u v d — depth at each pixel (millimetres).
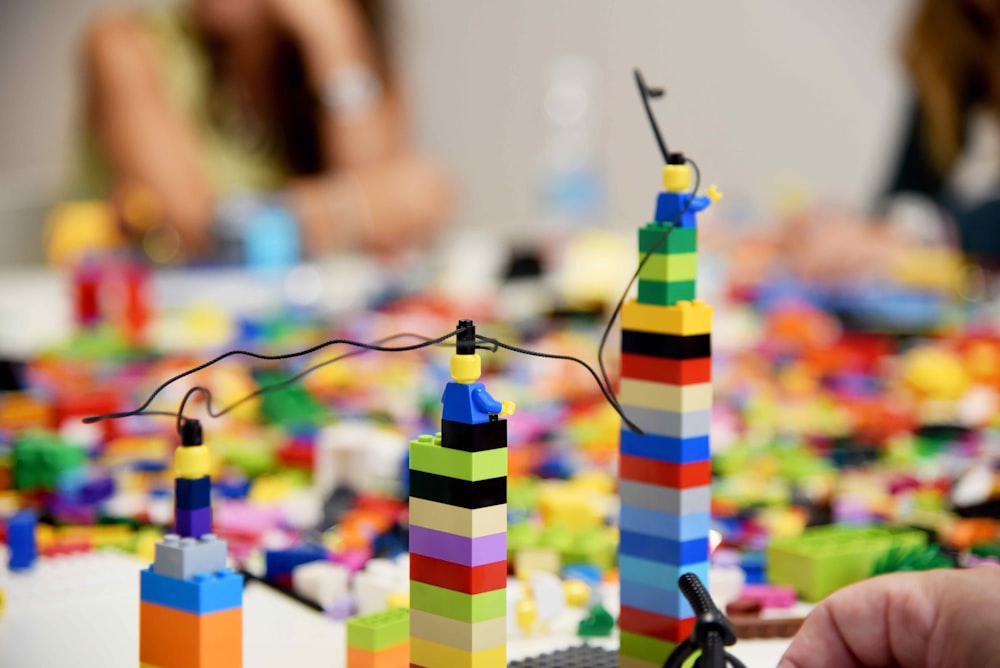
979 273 2164
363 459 980
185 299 1963
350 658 603
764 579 768
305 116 3227
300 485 1020
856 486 986
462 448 466
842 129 3512
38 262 2754
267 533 866
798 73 3568
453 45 3752
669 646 539
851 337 1705
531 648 654
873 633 497
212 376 1332
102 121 3029
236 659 490
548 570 772
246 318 1770
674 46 3672
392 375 1416
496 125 3785
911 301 1897
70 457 980
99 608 699
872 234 2312
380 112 3305
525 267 2092
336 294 2020
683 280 540
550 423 1192
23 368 1363
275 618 708
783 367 1498
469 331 471
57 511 913
